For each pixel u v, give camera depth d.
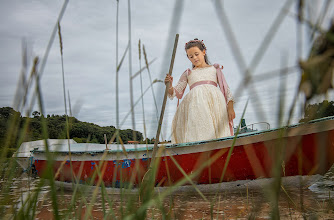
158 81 0.63
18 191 0.75
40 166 4.02
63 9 0.51
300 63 0.22
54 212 0.49
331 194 2.01
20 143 0.60
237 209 1.75
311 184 2.24
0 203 0.66
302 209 0.60
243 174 2.84
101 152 3.59
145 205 0.55
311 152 2.38
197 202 2.21
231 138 2.87
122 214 0.67
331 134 2.01
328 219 1.26
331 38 0.21
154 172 0.66
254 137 2.75
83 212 1.87
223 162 2.92
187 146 3.09
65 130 0.71
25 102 0.54
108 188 3.50
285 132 0.36
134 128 0.77
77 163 3.79
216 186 2.97
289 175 2.54
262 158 2.73
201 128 3.65
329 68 0.21
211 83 3.92
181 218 0.75
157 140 0.93
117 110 0.76
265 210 1.25
